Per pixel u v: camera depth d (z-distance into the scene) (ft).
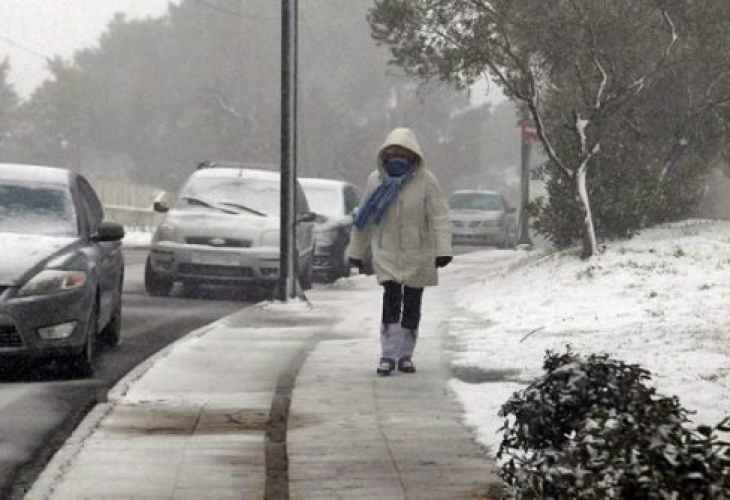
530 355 82.28
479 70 138.31
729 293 106.73
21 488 52.29
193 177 154.81
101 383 79.20
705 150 161.38
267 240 143.33
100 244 91.30
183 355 87.04
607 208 144.77
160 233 144.77
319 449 56.65
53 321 78.48
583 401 44.78
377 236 79.25
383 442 58.03
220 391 72.08
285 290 126.41
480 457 54.95
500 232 277.44
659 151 156.04
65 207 89.71
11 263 79.51
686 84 151.23
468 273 174.60
